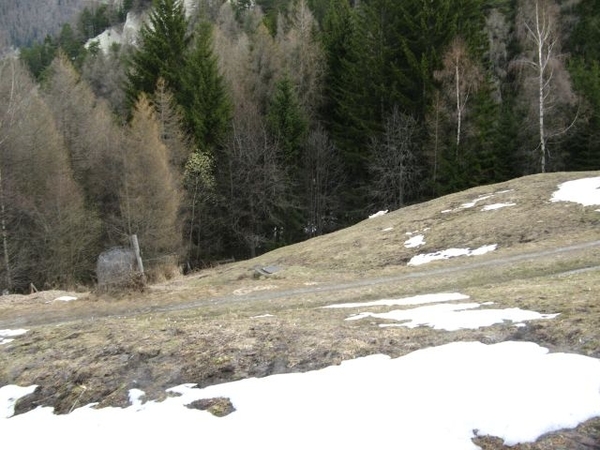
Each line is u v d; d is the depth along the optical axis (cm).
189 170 3947
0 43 4781
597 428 571
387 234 2655
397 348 827
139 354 944
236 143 4312
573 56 5222
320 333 945
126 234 3338
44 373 955
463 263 1955
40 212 3344
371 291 1684
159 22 4453
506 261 1823
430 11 4053
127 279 2033
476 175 3841
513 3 5662
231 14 7100
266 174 4231
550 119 4088
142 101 3716
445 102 3991
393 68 4072
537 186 2723
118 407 788
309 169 4534
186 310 1688
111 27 11412
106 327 1216
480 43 4331
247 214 4269
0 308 1948
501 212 2464
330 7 5766
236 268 2819
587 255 1683
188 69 4278
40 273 3362
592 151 4188
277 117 4394
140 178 3400
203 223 4216
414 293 1603
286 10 6975
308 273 2256
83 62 7762
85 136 3922
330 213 4709
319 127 4653
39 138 3431
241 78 5000
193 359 889
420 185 4097
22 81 3656
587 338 760
